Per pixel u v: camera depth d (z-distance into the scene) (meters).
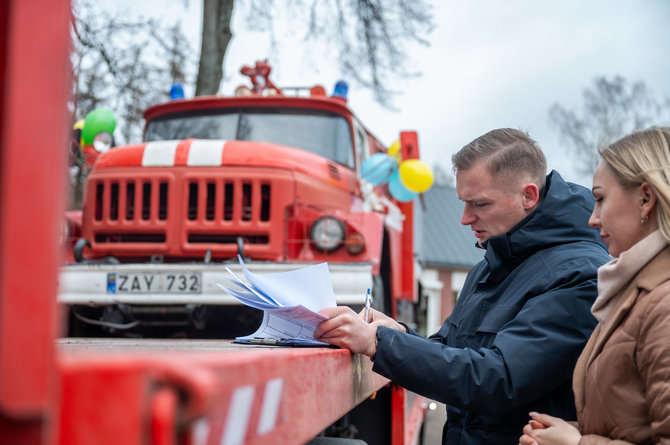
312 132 5.45
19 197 0.47
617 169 1.33
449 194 26.98
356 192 5.36
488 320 1.78
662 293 1.20
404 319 7.92
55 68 0.49
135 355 0.55
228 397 0.62
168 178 4.44
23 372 0.47
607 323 1.30
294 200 4.46
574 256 1.73
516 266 1.85
